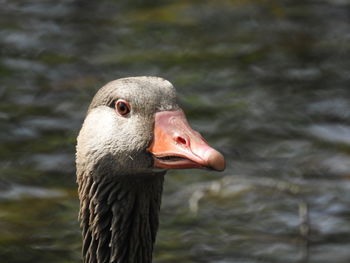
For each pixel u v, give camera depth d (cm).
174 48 2117
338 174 1622
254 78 1969
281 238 1445
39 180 1577
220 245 1422
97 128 1037
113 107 1034
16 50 2084
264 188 1588
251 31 2244
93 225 1055
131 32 2212
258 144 1709
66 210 1491
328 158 1670
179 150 974
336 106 1858
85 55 2064
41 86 1902
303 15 2359
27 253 1375
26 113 1791
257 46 2147
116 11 2359
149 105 1012
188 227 1472
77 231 1437
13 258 1361
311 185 1591
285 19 2330
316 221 1491
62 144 1684
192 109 1816
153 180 1042
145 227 1059
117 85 1036
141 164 1010
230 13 2364
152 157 1005
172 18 2312
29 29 2216
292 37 2214
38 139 1700
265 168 1639
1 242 1399
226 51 2109
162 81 1042
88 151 1041
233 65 2031
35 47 2106
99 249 1058
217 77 1964
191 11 2367
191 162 964
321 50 2138
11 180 1572
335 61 2077
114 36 2183
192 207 1525
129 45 2130
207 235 1448
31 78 1942
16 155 1650
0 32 2192
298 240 1441
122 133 1016
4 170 1600
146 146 1005
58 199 1523
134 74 1962
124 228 1050
